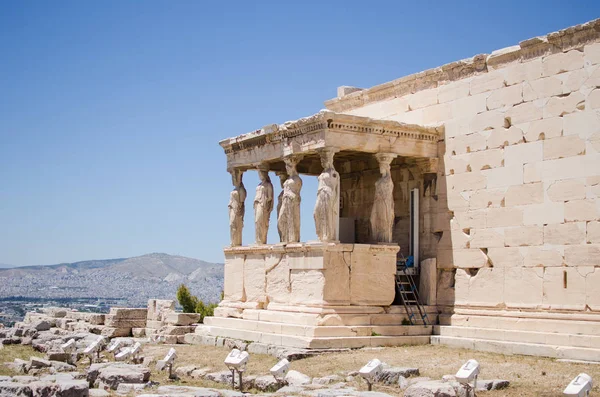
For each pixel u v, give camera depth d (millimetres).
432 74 24984
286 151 24531
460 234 23594
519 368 17859
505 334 21406
